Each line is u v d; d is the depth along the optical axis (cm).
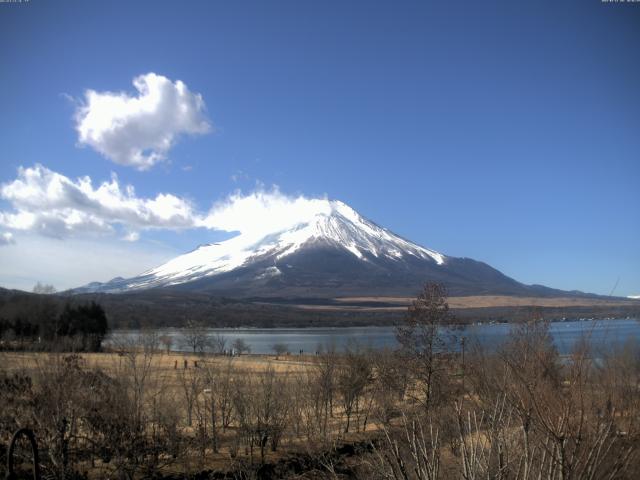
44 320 8869
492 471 1054
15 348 3781
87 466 2611
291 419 3512
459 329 4166
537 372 1180
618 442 1077
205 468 2850
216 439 3294
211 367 4853
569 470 907
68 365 2470
